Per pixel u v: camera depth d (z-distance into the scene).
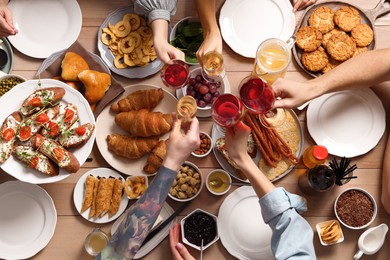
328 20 1.56
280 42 1.39
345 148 1.54
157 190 1.24
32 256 1.47
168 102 1.52
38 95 1.36
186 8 1.59
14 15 1.54
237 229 1.50
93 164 1.52
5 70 1.51
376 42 1.58
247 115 1.46
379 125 1.55
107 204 1.47
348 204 1.50
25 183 1.47
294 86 1.35
